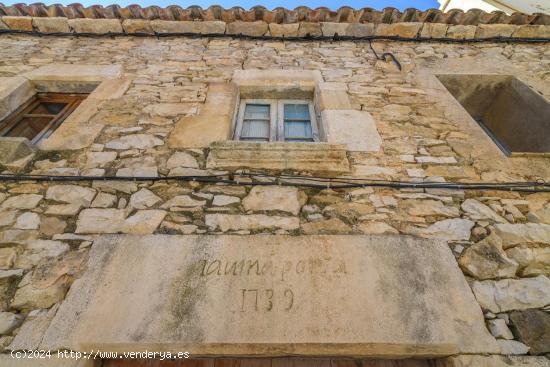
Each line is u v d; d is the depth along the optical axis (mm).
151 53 3020
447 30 3188
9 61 2805
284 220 1634
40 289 1356
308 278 1391
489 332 1263
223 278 1383
